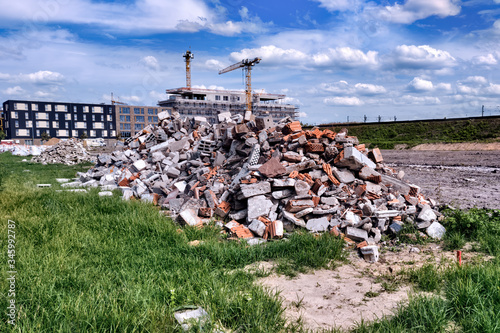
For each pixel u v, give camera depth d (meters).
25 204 8.55
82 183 14.63
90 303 3.73
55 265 4.98
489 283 4.36
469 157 32.25
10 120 103.62
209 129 15.19
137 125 121.50
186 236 7.04
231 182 9.86
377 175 9.23
